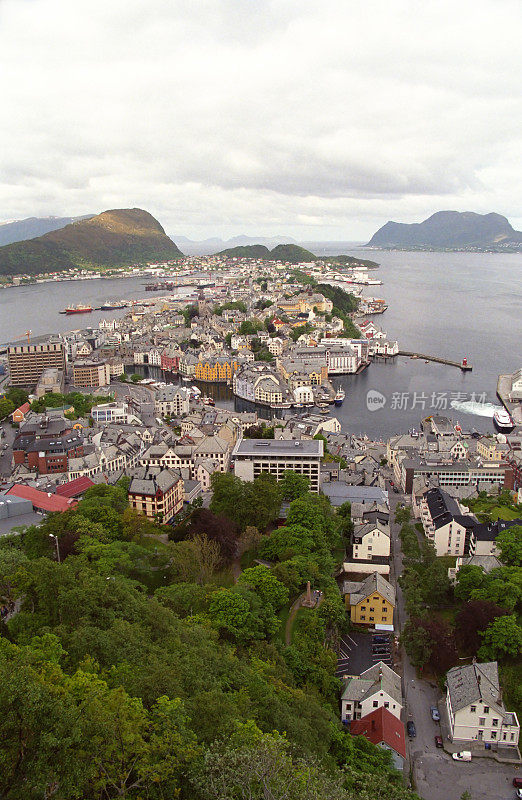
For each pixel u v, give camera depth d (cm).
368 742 14100
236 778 8031
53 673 9600
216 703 10675
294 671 16062
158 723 9231
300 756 10462
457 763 14912
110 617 13400
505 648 17725
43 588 13900
